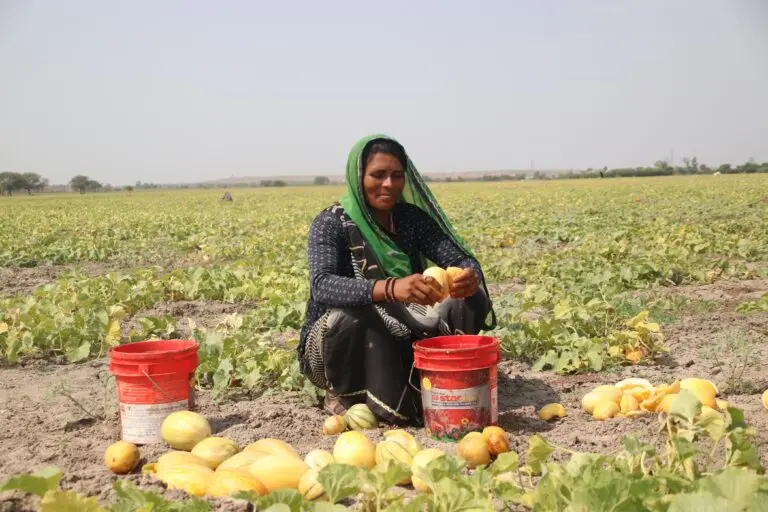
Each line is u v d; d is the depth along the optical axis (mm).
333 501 2768
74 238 18875
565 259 11820
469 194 48125
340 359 4348
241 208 39125
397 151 4520
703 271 9922
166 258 15125
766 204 25453
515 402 4895
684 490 2564
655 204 27781
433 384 4059
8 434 4395
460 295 4375
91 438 4312
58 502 2586
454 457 2986
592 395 4520
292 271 10828
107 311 7609
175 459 3531
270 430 4344
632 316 6797
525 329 6070
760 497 2283
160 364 4113
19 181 149000
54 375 5867
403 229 4797
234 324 7055
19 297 8500
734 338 5887
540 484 2684
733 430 2939
